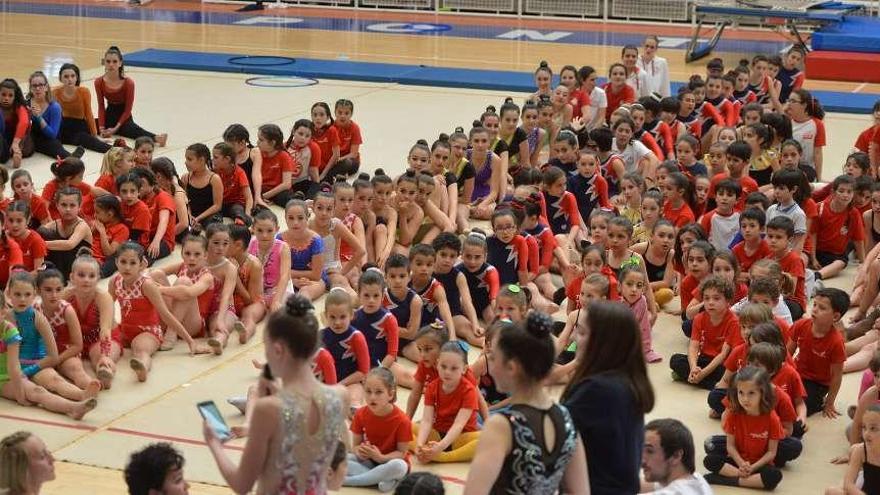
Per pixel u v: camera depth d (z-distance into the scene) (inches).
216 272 377.1
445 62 890.7
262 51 920.3
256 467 182.1
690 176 491.5
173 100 743.1
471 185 511.5
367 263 428.5
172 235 454.9
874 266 390.6
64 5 1149.7
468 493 173.5
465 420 299.7
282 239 410.6
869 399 300.5
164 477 207.0
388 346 341.4
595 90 647.8
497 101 770.2
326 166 566.3
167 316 361.1
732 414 295.7
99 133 629.3
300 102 748.6
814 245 458.9
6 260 390.6
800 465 306.7
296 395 182.4
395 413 295.3
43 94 588.7
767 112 580.7
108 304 346.3
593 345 189.6
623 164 524.7
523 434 175.3
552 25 1088.2
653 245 420.8
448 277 379.6
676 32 1055.0
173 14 1111.0
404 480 213.2
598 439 185.3
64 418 320.2
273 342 181.9
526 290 401.7
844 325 398.3
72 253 423.5
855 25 936.9
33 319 331.0
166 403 330.6
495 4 1136.8
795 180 444.8
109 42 946.1
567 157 500.1
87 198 457.7
